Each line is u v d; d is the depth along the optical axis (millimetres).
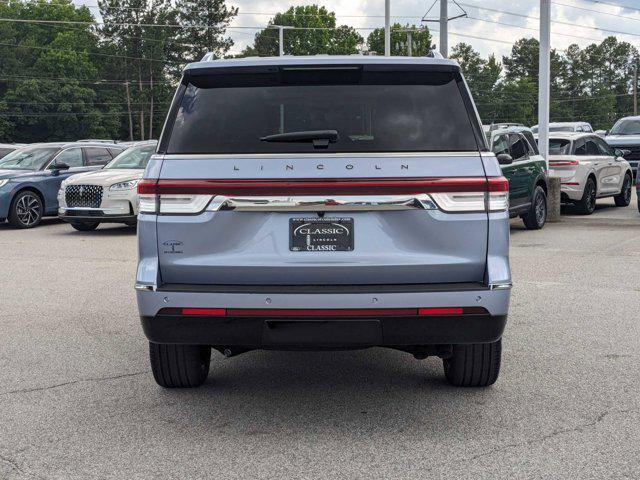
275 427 4730
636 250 12492
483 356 5215
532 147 15617
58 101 95188
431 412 4984
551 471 4027
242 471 4059
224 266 4473
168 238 4500
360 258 4430
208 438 4551
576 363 6109
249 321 4414
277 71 4668
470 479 3936
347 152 4457
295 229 4445
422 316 4371
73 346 6758
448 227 4426
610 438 4500
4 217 16641
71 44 102000
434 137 4504
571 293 8961
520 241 13680
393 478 3955
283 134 4477
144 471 4074
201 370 5449
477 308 4391
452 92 4641
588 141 18781
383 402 5199
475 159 4461
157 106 101938
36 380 5750
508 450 4324
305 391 5457
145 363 6207
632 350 6484
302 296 4336
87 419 4895
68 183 15242
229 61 4703
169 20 101562
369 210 4410
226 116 4605
